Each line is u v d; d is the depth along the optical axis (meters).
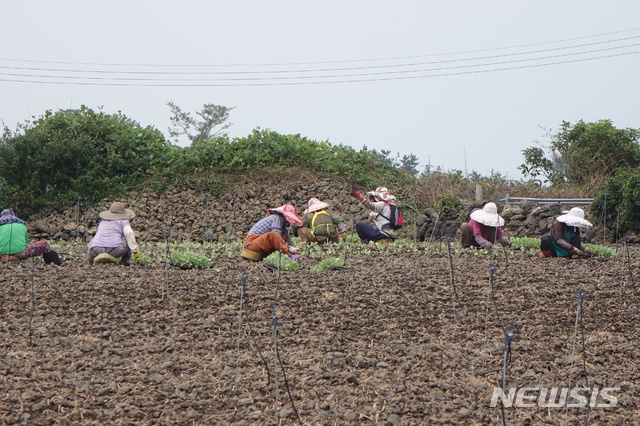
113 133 45.34
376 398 10.26
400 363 11.98
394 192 44.47
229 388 10.52
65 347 12.47
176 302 15.66
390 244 27.44
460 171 47.22
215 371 11.23
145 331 13.45
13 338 12.85
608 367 12.11
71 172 42.59
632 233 33.31
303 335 13.44
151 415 9.52
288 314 14.85
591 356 12.65
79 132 44.81
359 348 12.73
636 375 11.55
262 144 45.41
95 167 42.72
